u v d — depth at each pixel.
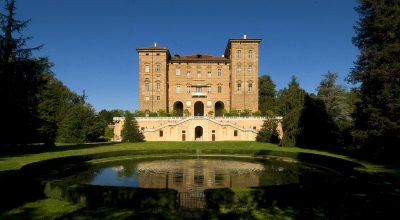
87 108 83.88
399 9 35.84
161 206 17.84
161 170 39.25
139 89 94.56
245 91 93.81
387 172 28.28
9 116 42.00
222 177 34.28
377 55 36.94
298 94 59.06
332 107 74.44
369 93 39.56
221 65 98.00
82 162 42.66
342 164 34.25
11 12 44.94
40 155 44.03
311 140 57.22
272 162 46.97
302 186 19.41
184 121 78.88
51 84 79.56
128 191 18.14
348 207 17.16
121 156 50.91
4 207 17.72
